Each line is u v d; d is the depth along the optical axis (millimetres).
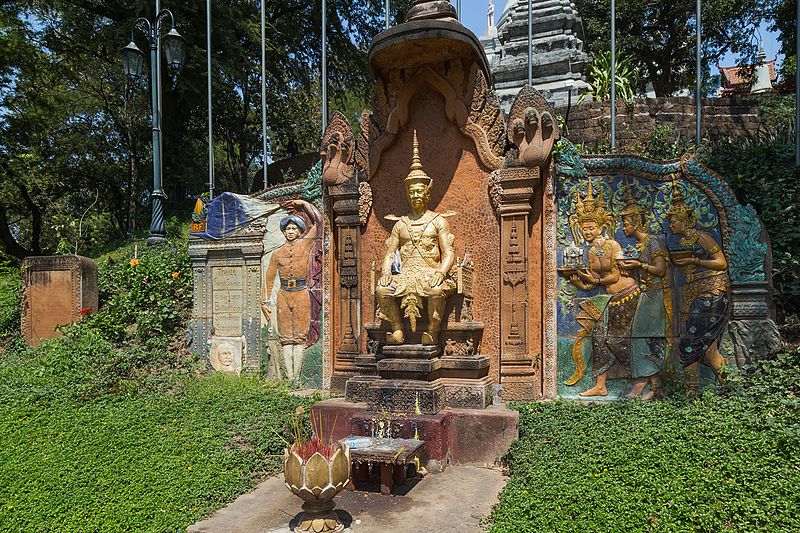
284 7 23578
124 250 14438
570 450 5609
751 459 4891
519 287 7301
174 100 22031
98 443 6469
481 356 7277
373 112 8086
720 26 20797
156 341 9586
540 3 15086
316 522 4703
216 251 9219
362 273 8188
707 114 12273
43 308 10812
